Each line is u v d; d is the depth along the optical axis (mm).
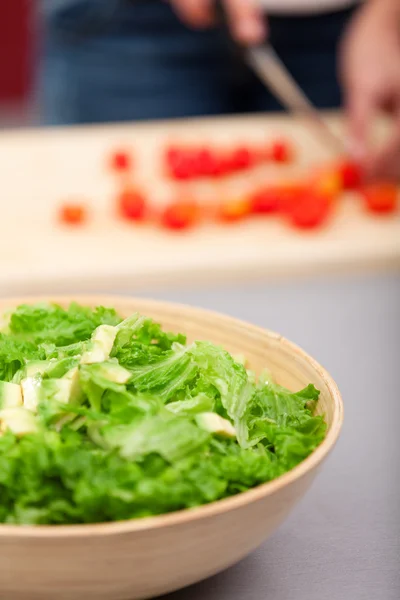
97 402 600
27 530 494
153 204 1112
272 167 1206
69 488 534
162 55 1353
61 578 515
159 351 713
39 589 523
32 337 729
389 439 773
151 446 551
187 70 1363
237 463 562
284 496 547
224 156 1192
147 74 1366
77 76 1377
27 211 1098
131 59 1357
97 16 1335
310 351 864
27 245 1030
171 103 1385
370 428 783
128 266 996
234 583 628
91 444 576
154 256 1009
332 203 1111
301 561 653
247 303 930
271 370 722
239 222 1077
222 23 1290
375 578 636
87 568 510
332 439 590
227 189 1155
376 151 1204
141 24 1338
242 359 724
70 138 1277
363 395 815
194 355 668
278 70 1200
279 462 605
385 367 847
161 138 1285
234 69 1358
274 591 621
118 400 594
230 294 945
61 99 1395
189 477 544
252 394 658
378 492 728
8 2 2180
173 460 552
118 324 708
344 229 1065
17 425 568
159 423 565
